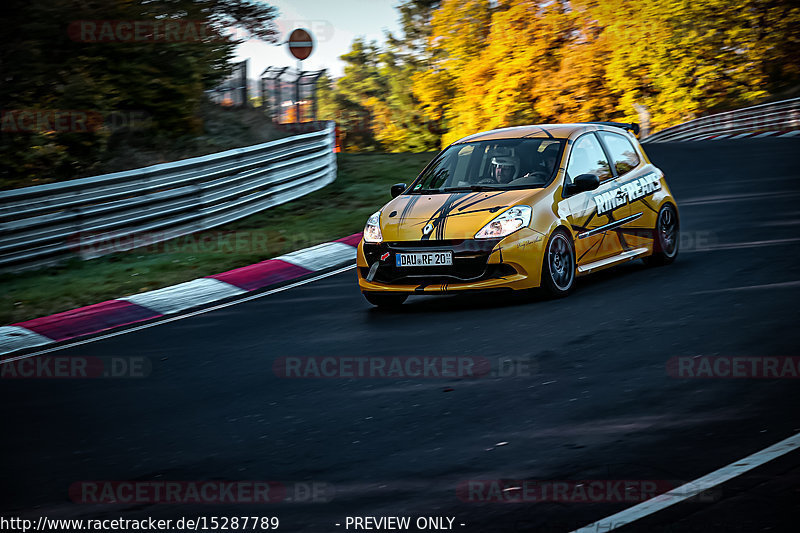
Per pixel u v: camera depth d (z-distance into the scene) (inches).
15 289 480.1
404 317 349.7
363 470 191.0
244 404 252.5
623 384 231.5
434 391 244.1
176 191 601.0
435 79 3368.6
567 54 2677.2
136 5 788.6
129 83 781.9
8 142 712.4
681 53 2444.6
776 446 178.7
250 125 923.4
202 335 355.6
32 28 724.7
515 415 216.5
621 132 422.3
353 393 251.3
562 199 364.5
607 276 396.2
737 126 1626.5
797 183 631.8
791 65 2370.8
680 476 169.2
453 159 396.5
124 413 255.9
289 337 335.6
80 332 392.2
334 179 847.7
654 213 405.1
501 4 2955.2
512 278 342.3
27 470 212.8
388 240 358.0
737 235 454.3
